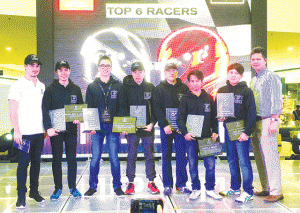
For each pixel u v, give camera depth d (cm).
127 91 294
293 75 1371
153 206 171
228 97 270
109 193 296
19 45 804
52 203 264
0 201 273
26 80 259
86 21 464
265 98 272
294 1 544
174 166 432
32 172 269
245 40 470
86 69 463
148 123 294
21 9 556
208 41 467
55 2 462
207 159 278
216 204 261
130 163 292
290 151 618
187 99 276
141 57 466
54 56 462
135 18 466
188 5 468
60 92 272
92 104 284
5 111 636
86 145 468
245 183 270
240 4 473
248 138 267
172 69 283
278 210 246
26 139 253
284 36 782
